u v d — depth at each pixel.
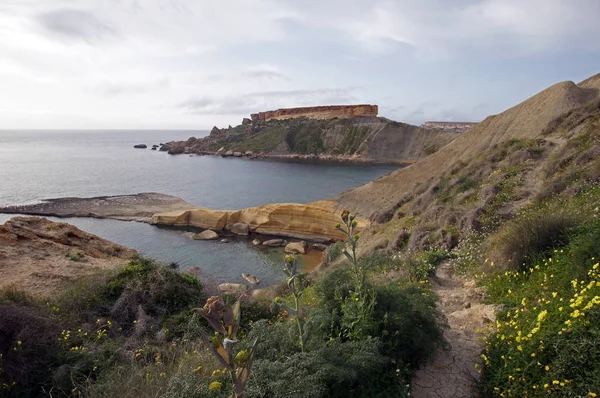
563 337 3.33
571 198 8.41
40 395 4.46
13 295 6.60
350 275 4.64
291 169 77.75
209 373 3.83
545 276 4.84
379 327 3.90
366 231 22.19
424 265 7.64
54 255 14.40
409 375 3.54
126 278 8.54
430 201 17.80
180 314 7.30
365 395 3.23
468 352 4.12
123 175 67.88
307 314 4.58
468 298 5.91
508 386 3.30
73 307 7.35
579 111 18.44
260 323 4.11
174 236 32.44
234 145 122.12
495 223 9.63
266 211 33.91
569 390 2.88
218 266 24.75
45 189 52.91
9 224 18.06
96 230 34.03
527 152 14.86
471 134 34.59
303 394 2.76
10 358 4.63
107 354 5.23
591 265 4.44
